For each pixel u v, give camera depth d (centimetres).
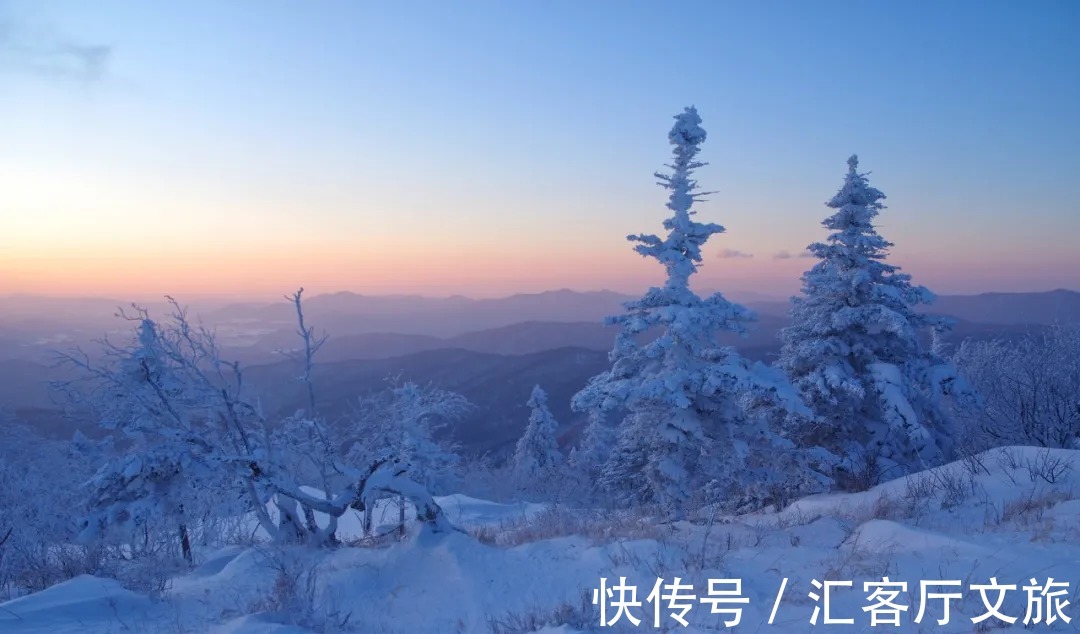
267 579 790
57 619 660
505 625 621
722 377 1395
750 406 1645
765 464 1546
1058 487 914
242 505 1089
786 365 1934
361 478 948
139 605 725
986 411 2172
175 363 999
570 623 582
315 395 1066
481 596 705
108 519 966
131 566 890
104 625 652
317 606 701
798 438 1820
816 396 1820
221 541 1234
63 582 793
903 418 1672
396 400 1155
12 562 1027
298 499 945
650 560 750
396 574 782
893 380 1723
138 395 986
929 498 1036
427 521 884
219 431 1055
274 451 1018
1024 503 843
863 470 1706
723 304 1510
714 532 933
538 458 4066
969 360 2938
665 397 1402
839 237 1875
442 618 671
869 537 764
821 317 1864
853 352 1838
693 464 1485
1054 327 2548
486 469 3841
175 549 1030
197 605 721
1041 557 587
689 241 1506
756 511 1570
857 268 1862
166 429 986
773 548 796
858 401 1783
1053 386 1942
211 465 970
